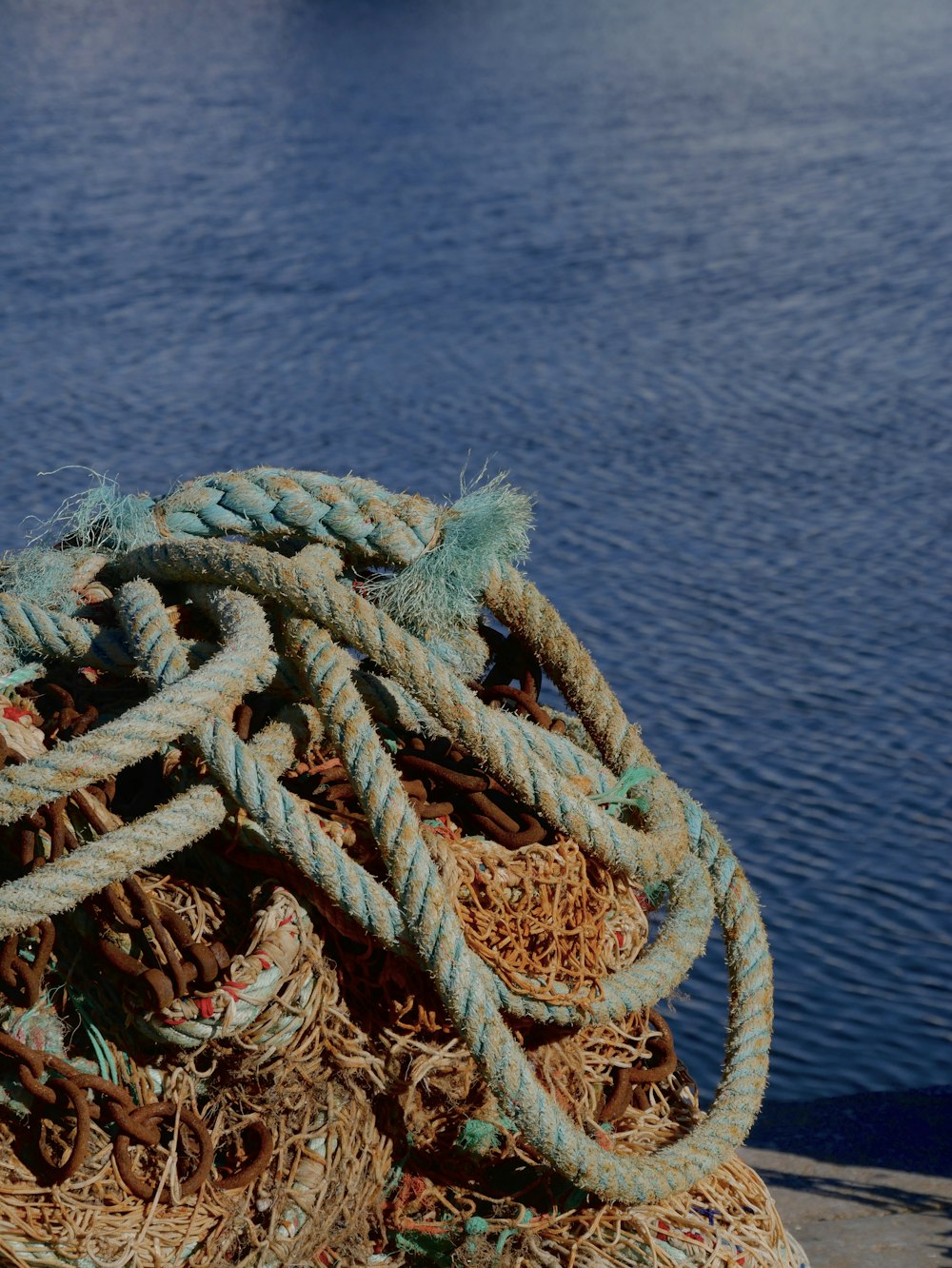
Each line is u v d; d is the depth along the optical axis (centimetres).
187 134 3750
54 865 274
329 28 6009
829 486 1666
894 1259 404
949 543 1509
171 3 6656
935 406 1905
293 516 344
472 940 294
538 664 354
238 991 278
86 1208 277
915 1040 854
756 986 345
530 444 1758
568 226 2852
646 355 2102
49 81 4522
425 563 338
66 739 307
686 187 3159
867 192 3042
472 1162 304
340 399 1866
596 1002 305
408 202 3056
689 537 1532
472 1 7038
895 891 988
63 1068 277
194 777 302
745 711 1227
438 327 2203
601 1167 292
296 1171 287
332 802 308
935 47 5100
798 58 4981
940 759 1156
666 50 5319
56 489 1452
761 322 2253
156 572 334
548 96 4400
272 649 321
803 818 1092
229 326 2156
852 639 1338
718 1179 323
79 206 2898
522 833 304
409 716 323
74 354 1977
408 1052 293
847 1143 469
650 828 329
